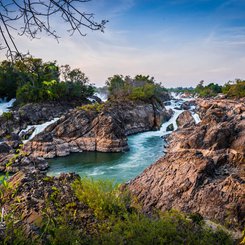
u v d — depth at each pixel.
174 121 58.34
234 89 67.44
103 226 5.77
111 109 46.47
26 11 2.62
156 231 5.38
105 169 28.55
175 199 15.13
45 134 35.88
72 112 40.94
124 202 7.54
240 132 19.89
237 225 12.34
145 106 55.41
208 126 22.59
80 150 37.28
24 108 47.84
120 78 68.12
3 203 4.56
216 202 13.95
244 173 15.80
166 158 18.62
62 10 2.68
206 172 15.89
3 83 52.75
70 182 8.36
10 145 34.84
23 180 7.60
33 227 4.87
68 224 5.74
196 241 5.49
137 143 41.78
